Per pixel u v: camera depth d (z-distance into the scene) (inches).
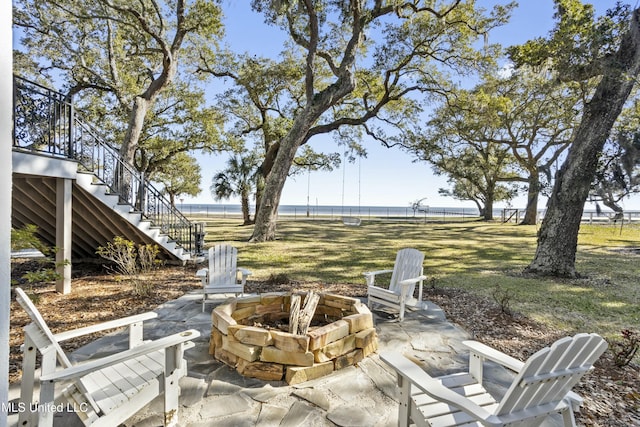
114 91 497.7
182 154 811.4
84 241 281.7
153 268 289.0
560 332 156.2
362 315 124.7
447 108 600.4
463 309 188.2
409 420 74.9
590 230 751.7
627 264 342.0
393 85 564.7
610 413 92.7
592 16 256.1
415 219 1312.7
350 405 93.6
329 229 759.7
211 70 624.1
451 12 496.7
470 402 62.4
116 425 73.9
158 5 432.1
